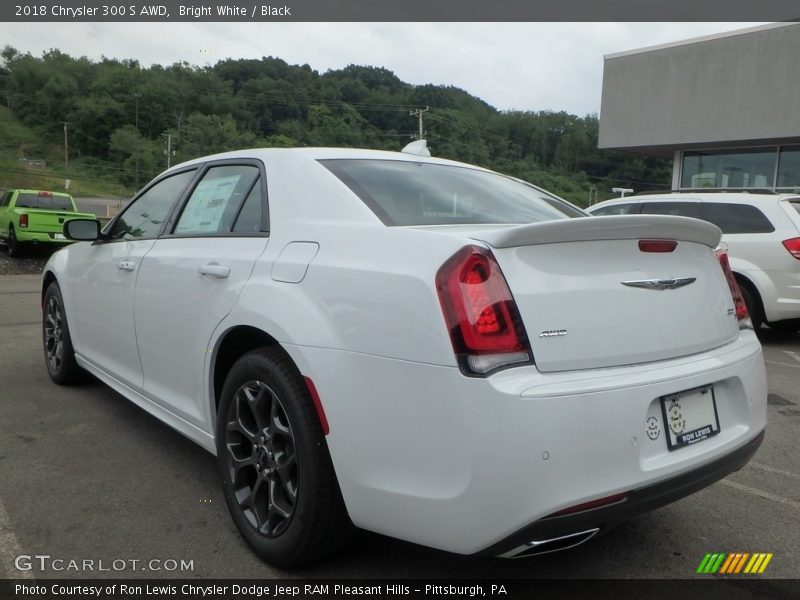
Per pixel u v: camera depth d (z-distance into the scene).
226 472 2.77
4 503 3.04
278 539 2.47
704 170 15.84
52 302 4.96
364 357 2.19
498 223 2.76
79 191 90.12
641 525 3.01
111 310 3.90
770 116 13.72
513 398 1.91
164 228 3.61
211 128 89.44
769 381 5.74
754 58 13.85
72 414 4.30
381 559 2.64
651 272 2.31
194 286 3.04
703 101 14.73
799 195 7.55
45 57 129.50
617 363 2.15
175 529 2.84
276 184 2.96
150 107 109.75
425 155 3.59
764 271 7.13
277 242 2.74
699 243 2.55
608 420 2.02
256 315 2.57
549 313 2.05
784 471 3.68
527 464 1.91
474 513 1.96
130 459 3.58
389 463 2.14
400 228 2.36
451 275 2.04
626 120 16.11
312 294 2.43
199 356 2.98
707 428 2.38
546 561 2.67
